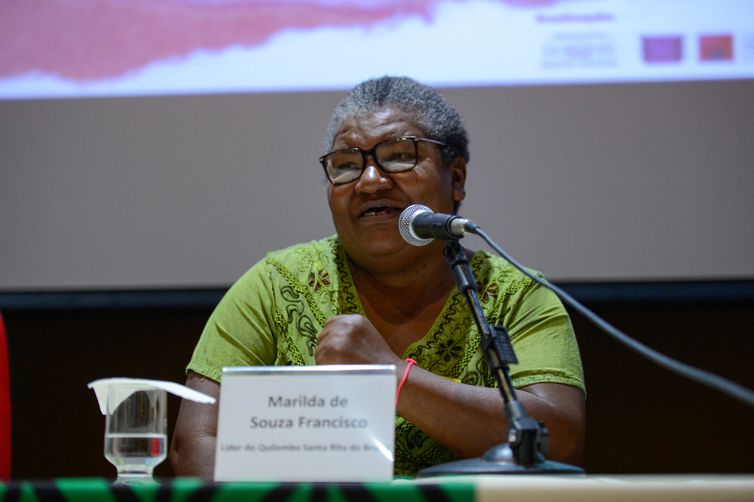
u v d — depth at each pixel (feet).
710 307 21.38
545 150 19.98
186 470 12.16
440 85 20.08
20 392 22.08
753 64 19.84
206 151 20.35
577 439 12.05
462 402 11.27
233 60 20.44
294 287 14.33
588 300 20.66
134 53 20.52
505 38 20.12
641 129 19.86
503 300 13.92
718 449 21.48
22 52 20.59
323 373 8.54
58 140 20.47
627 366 21.72
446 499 6.99
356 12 20.31
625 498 6.95
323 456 8.34
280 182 20.24
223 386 8.64
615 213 19.84
